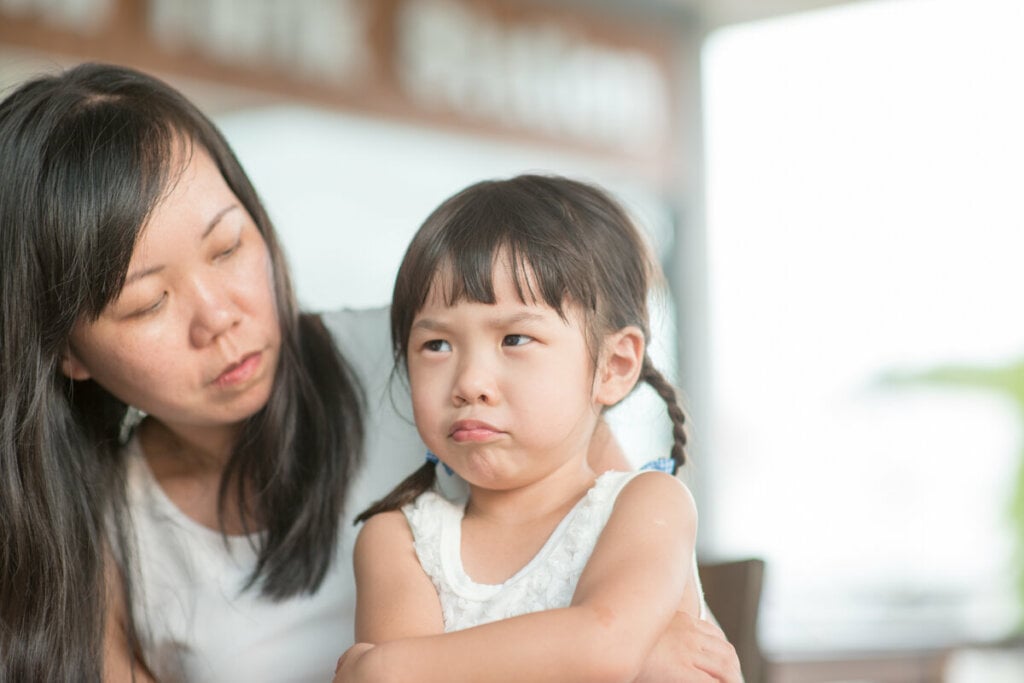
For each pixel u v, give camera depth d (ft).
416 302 3.30
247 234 3.95
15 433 3.96
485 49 13.25
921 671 8.06
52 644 3.95
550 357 3.18
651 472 3.38
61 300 3.78
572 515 3.30
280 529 4.26
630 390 3.48
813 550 14.56
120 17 10.77
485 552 3.38
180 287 3.79
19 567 3.98
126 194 3.68
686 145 14.74
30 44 10.26
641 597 2.97
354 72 12.32
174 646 4.33
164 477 4.42
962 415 15.12
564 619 2.90
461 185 13.35
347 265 12.23
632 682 3.08
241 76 11.57
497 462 3.20
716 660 3.14
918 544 14.70
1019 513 14.98
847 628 9.61
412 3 12.63
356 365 4.58
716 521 14.11
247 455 4.22
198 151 3.95
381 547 3.50
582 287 3.24
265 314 3.95
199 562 4.33
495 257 3.18
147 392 3.90
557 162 13.92
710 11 14.40
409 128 12.77
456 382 3.19
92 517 4.10
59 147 3.78
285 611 4.27
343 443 4.33
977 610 13.56
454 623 3.28
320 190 12.30
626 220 3.64
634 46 14.40
